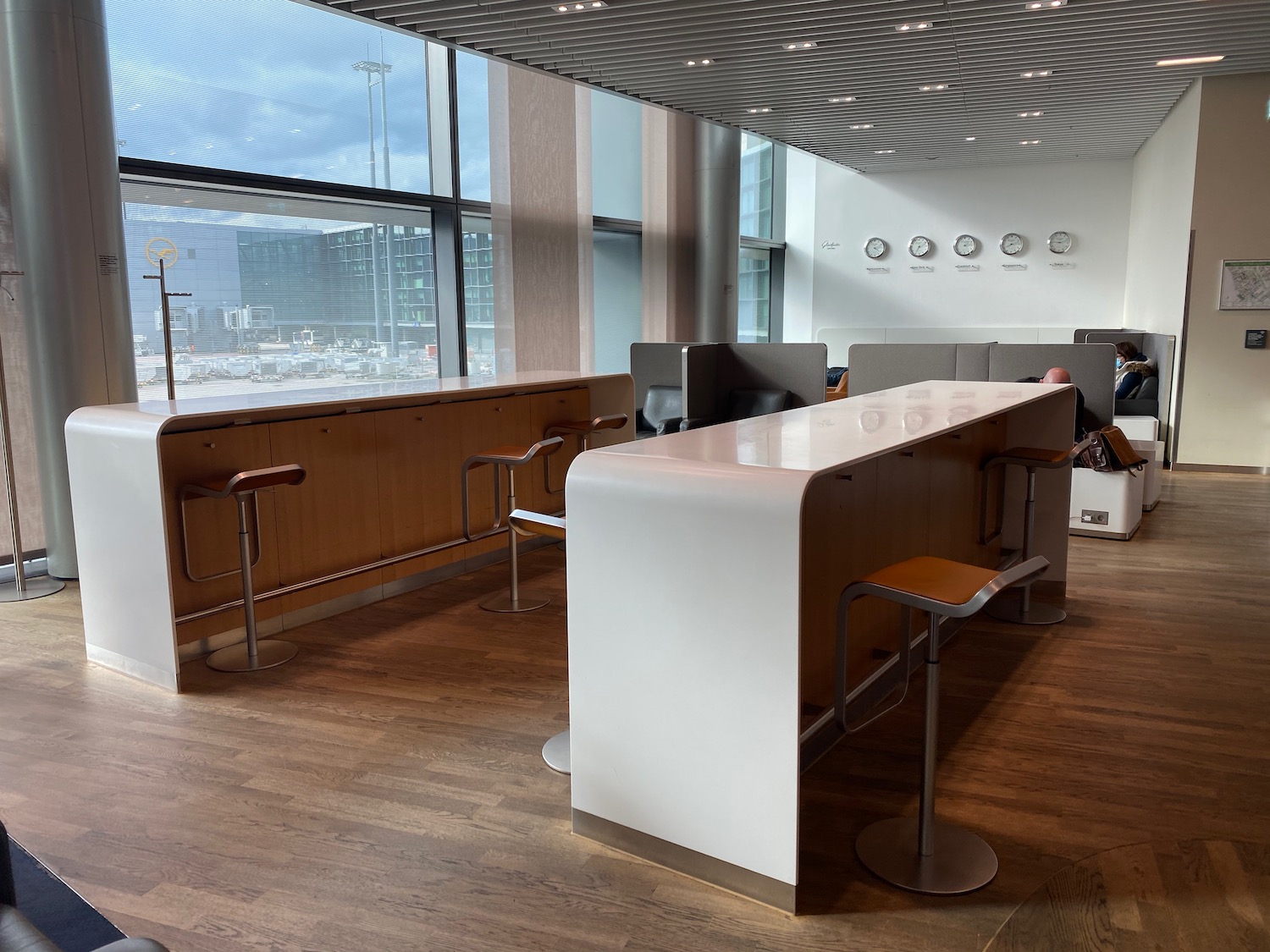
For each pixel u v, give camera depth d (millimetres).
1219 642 3982
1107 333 10164
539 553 5672
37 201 4676
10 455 4648
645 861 2381
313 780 2814
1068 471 4543
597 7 5688
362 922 2145
